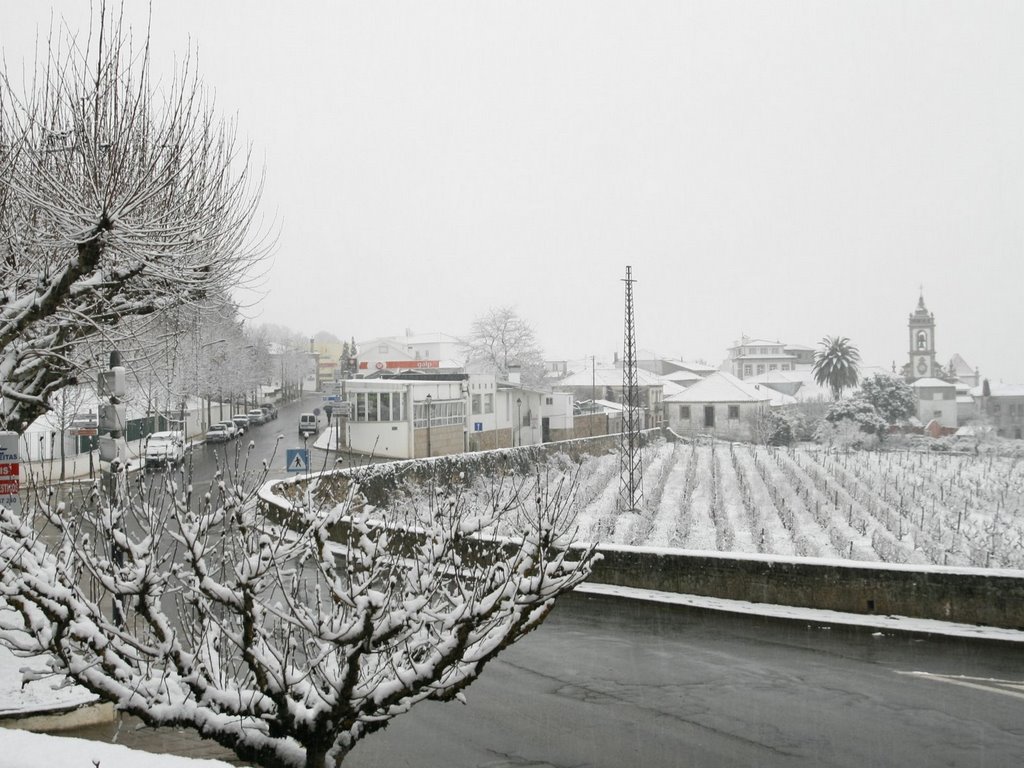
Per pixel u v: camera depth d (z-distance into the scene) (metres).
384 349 108.88
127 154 11.73
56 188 11.45
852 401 85.06
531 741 9.88
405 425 52.34
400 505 26.97
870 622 14.55
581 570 7.33
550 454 51.41
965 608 14.38
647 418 92.12
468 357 103.06
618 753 9.50
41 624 6.04
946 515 39.50
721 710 10.85
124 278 12.40
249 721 6.63
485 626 7.07
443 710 11.01
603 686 11.89
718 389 92.81
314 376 157.62
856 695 11.35
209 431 56.41
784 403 106.69
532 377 98.75
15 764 5.00
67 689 10.23
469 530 7.09
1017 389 127.81
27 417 13.83
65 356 13.56
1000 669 12.38
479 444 61.84
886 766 9.06
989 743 9.66
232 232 14.64
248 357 85.06
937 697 11.23
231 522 6.83
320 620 6.20
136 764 5.00
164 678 6.55
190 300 14.02
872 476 53.12
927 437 81.56
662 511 40.44
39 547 6.77
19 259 12.81
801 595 15.62
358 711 6.50
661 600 16.27
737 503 43.22
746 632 14.58
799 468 58.53
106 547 6.50
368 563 6.65
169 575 6.36
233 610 6.49
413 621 6.55
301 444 55.53
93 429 42.78
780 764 9.14
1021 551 29.19
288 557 7.18
